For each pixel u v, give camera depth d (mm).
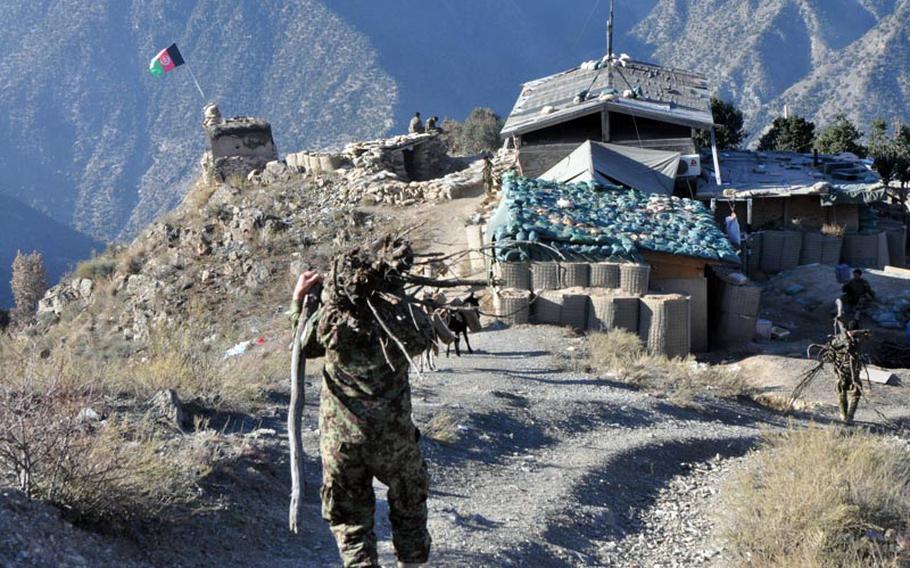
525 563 7012
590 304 22141
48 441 6172
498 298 22172
